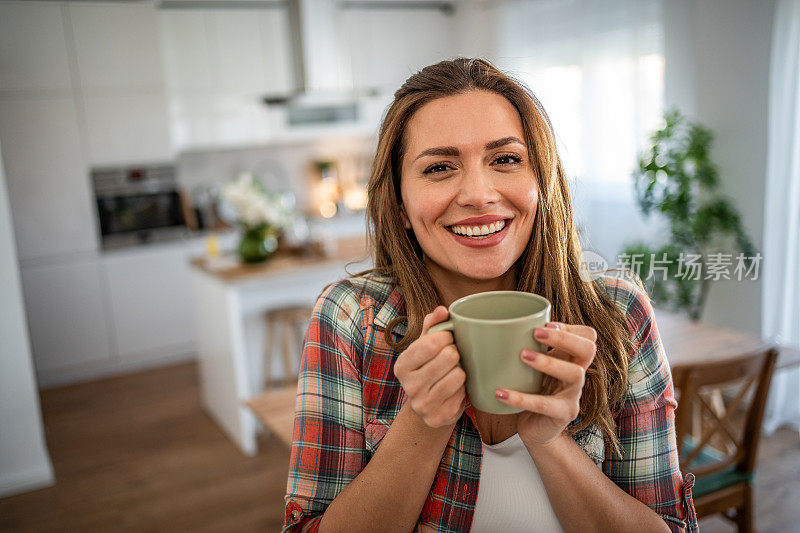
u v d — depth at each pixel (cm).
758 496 281
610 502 74
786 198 313
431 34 582
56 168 456
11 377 320
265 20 520
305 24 502
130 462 349
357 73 556
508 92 76
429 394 61
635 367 81
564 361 62
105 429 393
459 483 78
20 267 453
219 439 370
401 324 81
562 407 60
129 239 486
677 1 365
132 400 436
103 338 482
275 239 391
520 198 74
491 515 78
